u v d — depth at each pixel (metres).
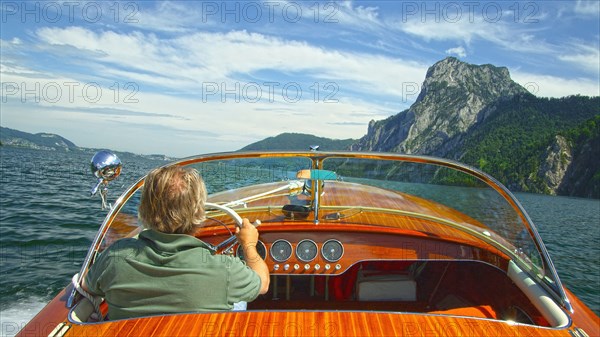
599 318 2.13
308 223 3.00
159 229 1.63
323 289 3.41
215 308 1.63
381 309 3.22
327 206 3.39
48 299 5.81
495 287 2.91
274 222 3.03
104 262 1.69
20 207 12.76
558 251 15.23
